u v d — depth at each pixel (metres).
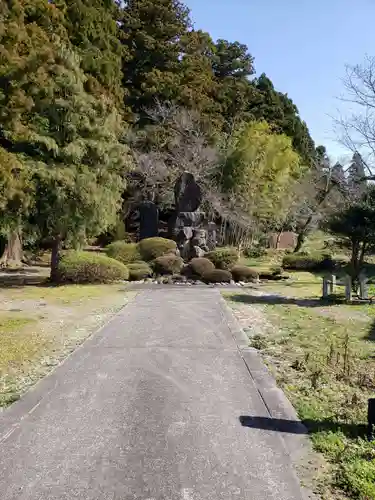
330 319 8.30
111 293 11.95
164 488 2.75
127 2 30.86
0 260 19.22
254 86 36.31
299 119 37.91
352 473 2.89
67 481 2.83
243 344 6.32
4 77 11.39
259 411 3.93
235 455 3.15
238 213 25.27
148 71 29.20
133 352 5.86
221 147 27.36
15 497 2.67
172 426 3.62
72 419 3.77
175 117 25.89
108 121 14.22
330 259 20.09
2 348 6.02
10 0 12.18
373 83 16.66
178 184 18.45
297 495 2.68
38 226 13.16
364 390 4.50
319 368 5.18
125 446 3.29
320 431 3.51
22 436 3.46
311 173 27.41
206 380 4.76
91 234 14.66
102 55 21.75
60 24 17.08
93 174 13.11
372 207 12.45
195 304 10.02
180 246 17.28
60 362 5.45
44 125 12.66
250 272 15.30
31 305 9.87
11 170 10.59
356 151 18.12
